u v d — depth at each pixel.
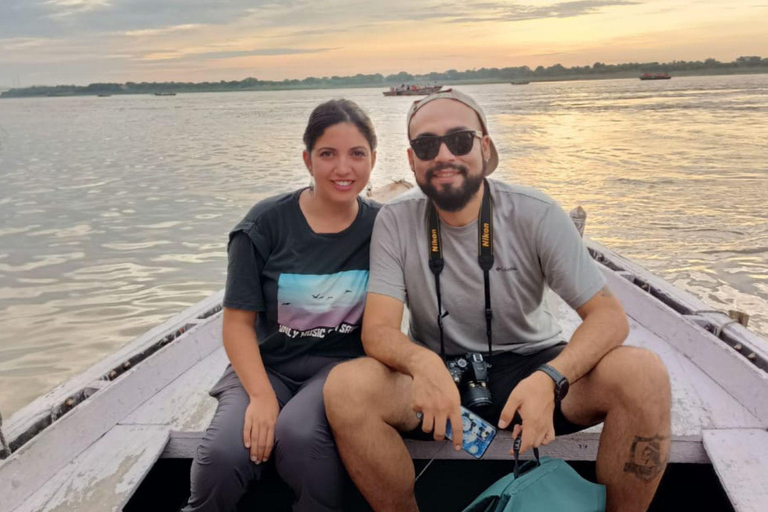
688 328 3.02
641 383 1.84
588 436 2.20
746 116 35.16
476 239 2.14
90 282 6.99
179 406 2.60
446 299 2.20
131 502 2.32
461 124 2.02
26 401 4.46
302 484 1.98
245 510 2.57
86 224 9.94
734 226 8.92
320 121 2.16
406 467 2.00
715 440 2.20
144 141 29.31
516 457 1.89
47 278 7.14
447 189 2.04
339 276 2.26
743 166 15.04
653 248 7.90
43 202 12.12
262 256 2.28
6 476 2.00
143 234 9.18
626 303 3.69
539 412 1.87
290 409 2.04
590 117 37.84
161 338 3.24
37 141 30.81
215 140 28.81
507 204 2.16
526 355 2.27
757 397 2.38
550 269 2.13
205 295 6.55
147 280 7.04
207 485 1.99
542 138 24.09
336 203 2.23
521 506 1.76
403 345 2.04
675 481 2.57
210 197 12.36
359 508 2.54
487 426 1.95
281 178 14.97
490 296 2.16
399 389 2.04
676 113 39.50
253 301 2.26
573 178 13.78
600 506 1.85
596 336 2.00
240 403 2.13
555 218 2.12
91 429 2.35
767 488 1.95
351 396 1.90
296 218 2.28
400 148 20.77
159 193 12.97
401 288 2.21
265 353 2.35
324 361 2.31
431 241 2.17
